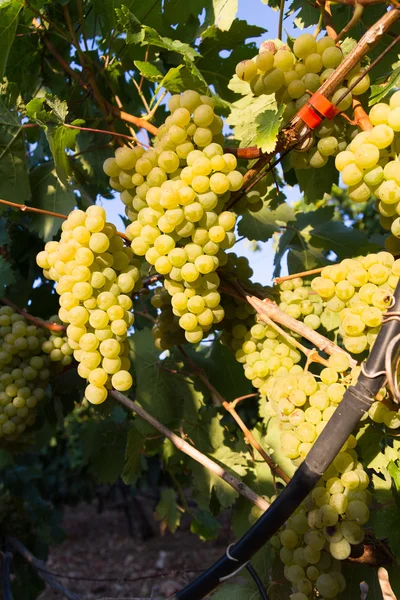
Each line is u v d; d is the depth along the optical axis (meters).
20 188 0.88
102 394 0.66
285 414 0.64
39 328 0.88
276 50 0.66
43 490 2.92
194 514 1.24
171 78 0.76
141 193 0.67
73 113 1.08
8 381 0.85
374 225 2.85
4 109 0.86
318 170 0.83
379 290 0.62
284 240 1.05
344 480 0.60
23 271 1.16
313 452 0.56
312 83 0.64
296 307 0.74
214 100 0.79
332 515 0.59
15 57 0.96
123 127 1.09
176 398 0.99
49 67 1.06
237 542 0.59
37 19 0.94
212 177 0.64
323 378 0.64
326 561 0.61
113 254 0.68
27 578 1.44
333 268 0.65
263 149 0.63
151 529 4.51
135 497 4.14
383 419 0.62
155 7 0.86
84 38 0.86
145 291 0.79
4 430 0.84
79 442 3.80
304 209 2.36
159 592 2.96
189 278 0.64
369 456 0.67
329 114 0.63
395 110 0.58
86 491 3.93
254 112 0.82
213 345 1.01
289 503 0.57
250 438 0.79
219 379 0.99
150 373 1.00
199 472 0.94
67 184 0.80
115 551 4.30
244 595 0.74
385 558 0.65
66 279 0.65
